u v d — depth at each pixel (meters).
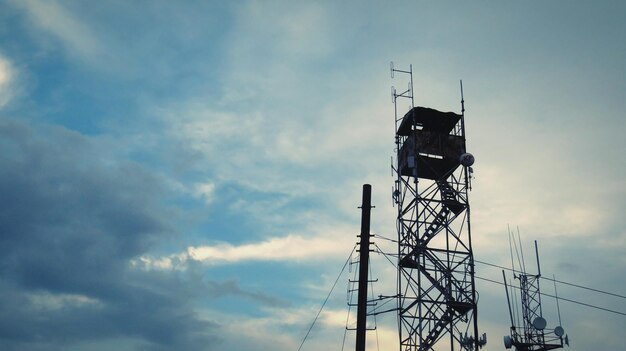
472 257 49.25
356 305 34.56
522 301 47.81
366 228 36.19
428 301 47.62
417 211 50.59
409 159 51.47
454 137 53.41
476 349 46.00
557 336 46.03
